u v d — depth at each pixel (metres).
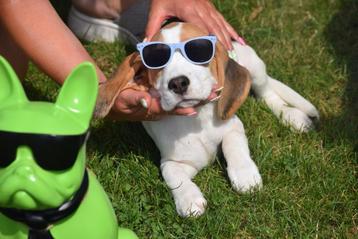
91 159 3.09
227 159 2.96
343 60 3.77
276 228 2.77
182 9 2.97
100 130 3.27
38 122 1.89
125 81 2.67
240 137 3.03
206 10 3.02
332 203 2.86
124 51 3.84
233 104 2.79
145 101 2.59
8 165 1.90
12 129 1.87
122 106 2.71
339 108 3.48
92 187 2.13
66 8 4.21
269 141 3.24
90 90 1.99
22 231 2.03
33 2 2.65
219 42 2.84
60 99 1.98
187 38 2.67
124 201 2.88
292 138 3.24
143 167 3.04
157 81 2.65
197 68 2.63
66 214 2.01
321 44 3.91
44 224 1.99
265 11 4.18
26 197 1.88
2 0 2.60
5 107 1.95
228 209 2.83
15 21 2.62
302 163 3.05
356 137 3.22
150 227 2.78
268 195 2.88
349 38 3.97
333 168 3.03
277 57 3.80
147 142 3.21
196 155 2.95
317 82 3.63
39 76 3.63
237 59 3.15
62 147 1.90
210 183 2.96
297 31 4.03
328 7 4.20
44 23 2.63
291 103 3.45
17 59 3.21
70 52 2.63
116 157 3.13
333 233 2.75
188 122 2.87
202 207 2.79
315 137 3.23
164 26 2.85
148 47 2.61
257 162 3.07
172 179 2.88
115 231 2.20
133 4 3.77
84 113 1.98
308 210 2.84
